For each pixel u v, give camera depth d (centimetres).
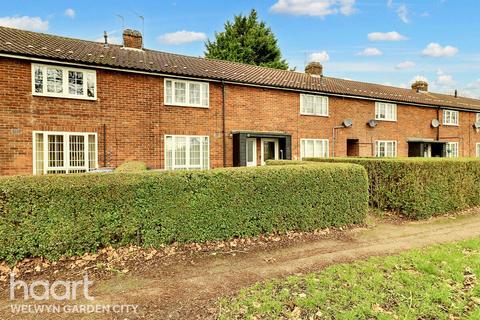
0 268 460
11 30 1312
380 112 2067
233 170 621
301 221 693
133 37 1600
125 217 536
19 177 477
